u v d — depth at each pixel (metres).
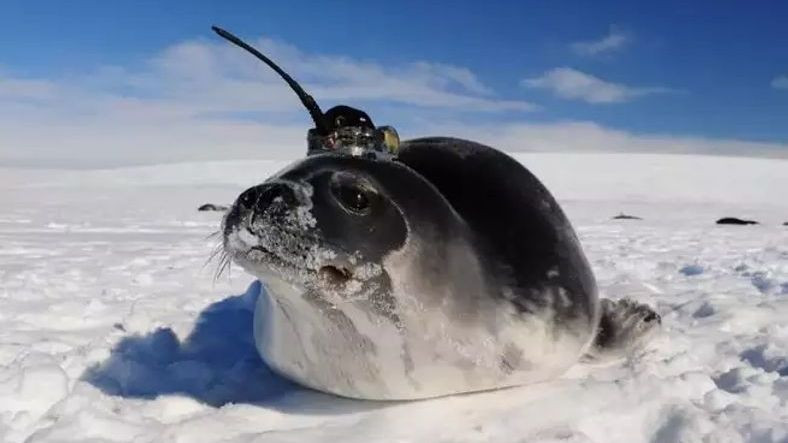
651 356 3.64
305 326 2.86
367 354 2.82
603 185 34.91
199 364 3.61
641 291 5.70
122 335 4.20
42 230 12.84
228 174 37.31
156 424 2.81
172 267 7.39
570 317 3.16
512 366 3.02
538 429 2.75
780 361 3.60
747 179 36.41
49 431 2.66
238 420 2.86
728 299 4.86
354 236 2.60
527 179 3.47
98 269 7.21
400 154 3.38
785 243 11.20
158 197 26.30
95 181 35.06
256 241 2.51
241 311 4.79
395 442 2.66
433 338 2.81
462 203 3.19
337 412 2.95
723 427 2.68
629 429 2.81
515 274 3.06
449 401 3.00
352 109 3.05
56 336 4.25
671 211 25.14
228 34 3.01
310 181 2.63
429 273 2.77
